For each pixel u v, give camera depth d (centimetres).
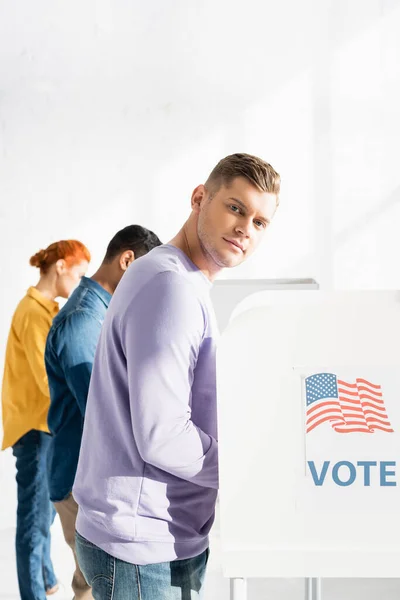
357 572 112
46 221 362
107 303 222
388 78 337
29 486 265
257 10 271
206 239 137
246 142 363
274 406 112
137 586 131
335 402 112
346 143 363
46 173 361
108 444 134
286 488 111
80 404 214
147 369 123
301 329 113
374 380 113
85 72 332
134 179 363
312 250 367
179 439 124
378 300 115
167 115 362
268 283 253
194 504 137
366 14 275
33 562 262
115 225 364
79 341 214
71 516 227
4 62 318
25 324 275
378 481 111
